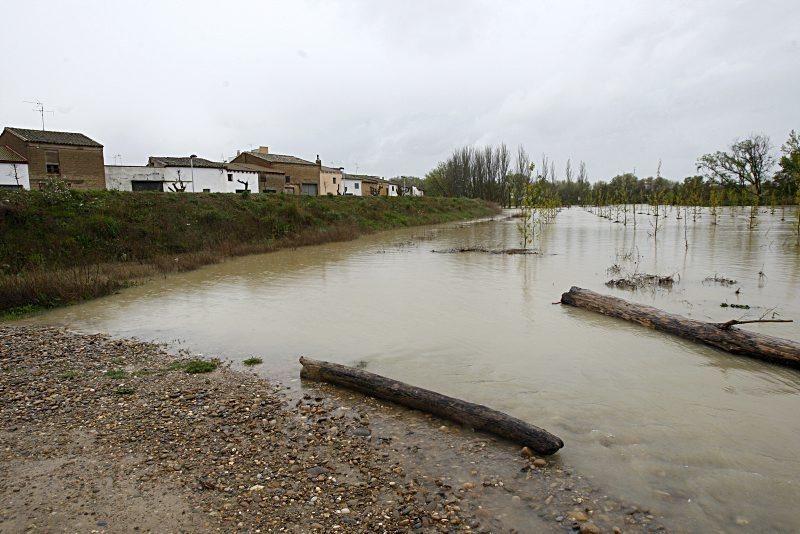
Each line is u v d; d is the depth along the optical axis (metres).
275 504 4.60
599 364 8.19
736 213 52.75
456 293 14.12
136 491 4.80
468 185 91.75
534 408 6.62
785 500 4.61
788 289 13.31
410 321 11.13
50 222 20.81
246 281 17.00
